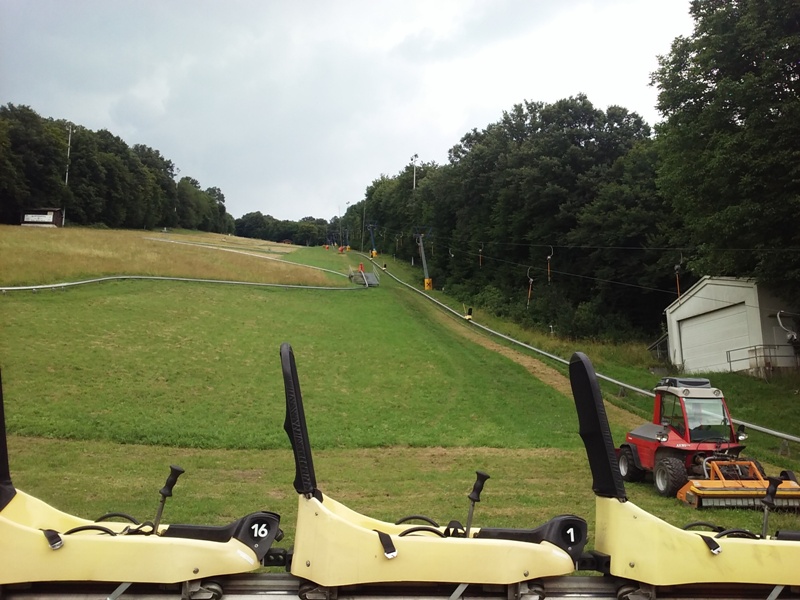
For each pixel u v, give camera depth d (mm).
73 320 30047
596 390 3938
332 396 24922
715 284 34688
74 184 108875
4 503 3916
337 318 42094
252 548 3691
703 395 13758
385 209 125375
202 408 21141
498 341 41500
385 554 3510
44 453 14891
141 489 11500
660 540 3699
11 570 3422
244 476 13789
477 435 20781
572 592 3781
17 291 33438
